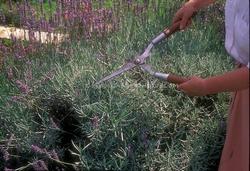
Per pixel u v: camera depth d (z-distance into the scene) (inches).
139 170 90.1
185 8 82.4
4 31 138.5
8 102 102.6
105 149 91.1
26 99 100.4
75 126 100.8
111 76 84.4
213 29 126.1
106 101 97.3
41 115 101.2
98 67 102.9
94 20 118.2
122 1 125.7
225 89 66.8
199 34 119.7
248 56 68.6
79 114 96.6
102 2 123.0
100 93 96.7
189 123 95.8
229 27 72.7
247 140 73.0
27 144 95.5
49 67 108.8
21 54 113.0
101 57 106.1
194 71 102.9
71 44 115.2
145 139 89.0
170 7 131.7
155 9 131.3
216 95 101.1
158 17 129.4
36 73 107.5
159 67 104.0
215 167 93.4
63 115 102.5
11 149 99.3
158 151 89.6
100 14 119.9
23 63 111.9
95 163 90.2
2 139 100.0
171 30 84.2
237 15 68.2
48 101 101.7
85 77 100.9
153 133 93.4
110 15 120.7
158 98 97.0
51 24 119.2
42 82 103.4
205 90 68.3
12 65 112.5
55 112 102.7
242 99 73.1
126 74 100.7
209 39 122.0
